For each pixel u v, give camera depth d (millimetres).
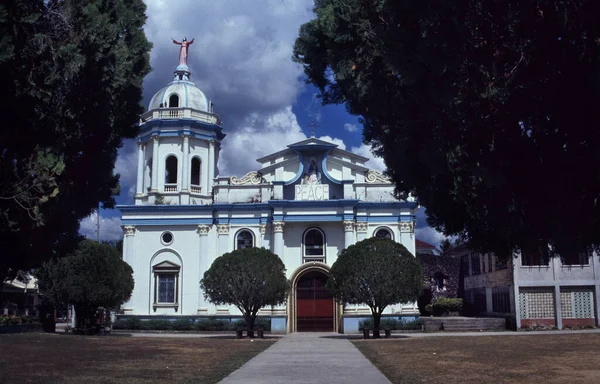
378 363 17438
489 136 8086
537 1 7133
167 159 40094
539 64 7492
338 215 37469
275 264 32281
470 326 35938
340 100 11938
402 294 29391
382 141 10672
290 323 36906
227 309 37312
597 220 8062
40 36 11250
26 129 11922
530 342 24562
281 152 39312
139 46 14836
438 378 13859
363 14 9469
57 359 17766
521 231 8438
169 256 38250
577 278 35156
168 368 16047
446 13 7406
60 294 32031
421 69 7738
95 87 12773
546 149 8047
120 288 32875
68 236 14641
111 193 15781
